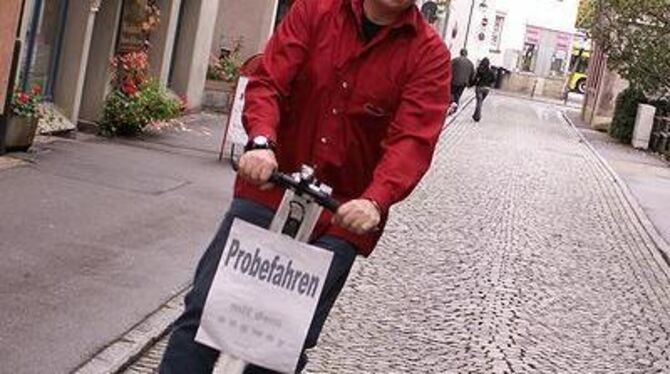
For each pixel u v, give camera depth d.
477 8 66.69
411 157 3.87
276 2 24.70
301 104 4.05
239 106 14.57
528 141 30.50
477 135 30.33
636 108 34.03
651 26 32.53
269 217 3.91
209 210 11.23
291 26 4.03
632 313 10.17
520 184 19.58
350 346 7.49
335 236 3.93
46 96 14.47
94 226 9.37
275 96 3.93
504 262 11.73
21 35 12.75
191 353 3.88
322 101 4.02
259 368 3.89
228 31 24.61
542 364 7.77
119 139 15.59
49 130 13.90
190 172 13.48
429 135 3.94
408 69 3.98
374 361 7.20
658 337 9.31
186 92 20.61
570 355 8.20
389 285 9.69
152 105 16.23
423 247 11.89
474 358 7.65
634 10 32.12
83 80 15.09
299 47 3.99
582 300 10.40
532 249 12.89
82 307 7.04
